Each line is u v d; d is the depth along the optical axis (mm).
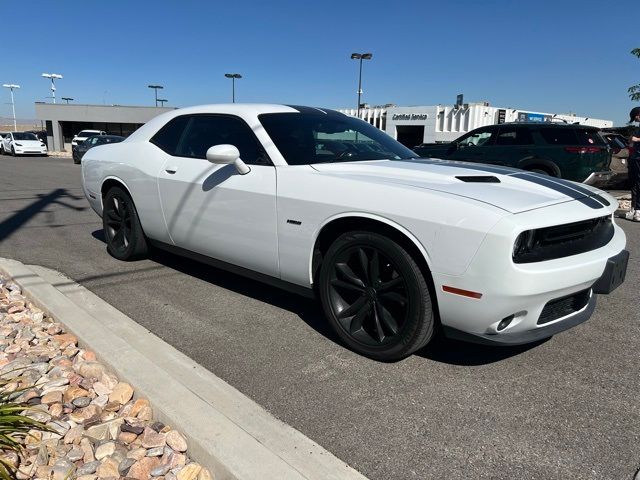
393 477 2090
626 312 3965
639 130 7969
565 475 2109
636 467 2160
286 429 2309
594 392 2758
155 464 2125
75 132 43969
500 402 2646
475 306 2568
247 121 3760
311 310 3873
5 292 4031
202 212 3887
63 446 2236
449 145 11242
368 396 2686
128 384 2615
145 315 3734
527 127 10000
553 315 2836
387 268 2951
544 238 2605
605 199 3184
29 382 2689
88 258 5238
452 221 2580
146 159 4461
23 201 9531
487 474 2113
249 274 3787
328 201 3059
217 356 3113
